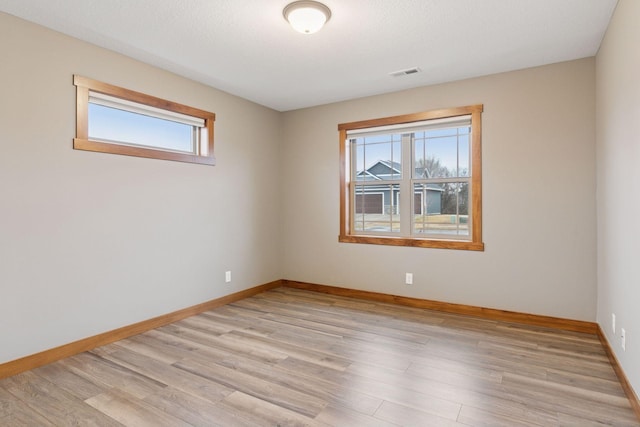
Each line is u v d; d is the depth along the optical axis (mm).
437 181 4070
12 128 2502
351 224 4648
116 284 3111
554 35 2828
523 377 2410
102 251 3016
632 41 2023
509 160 3580
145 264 3344
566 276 3346
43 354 2635
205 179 3947
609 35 2629
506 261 3609
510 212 3582
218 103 4102
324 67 3477
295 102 4633
